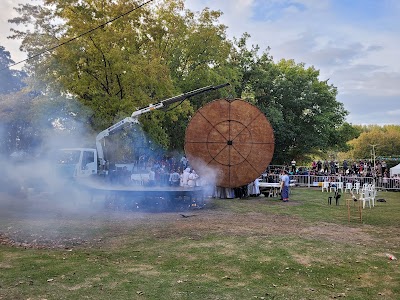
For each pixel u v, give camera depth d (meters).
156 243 9.72
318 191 26.23
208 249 9.13
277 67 52.44
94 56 23.00
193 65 34.31
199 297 6.04
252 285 6.68
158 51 27.72
